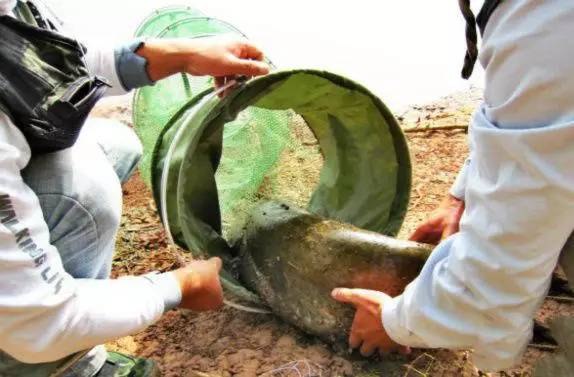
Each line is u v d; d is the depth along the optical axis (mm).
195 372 1557
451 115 2770
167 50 1478
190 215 1566
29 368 1277
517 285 1016
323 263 1487
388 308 1281
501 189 938
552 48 818
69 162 1266
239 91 1397
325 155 1936
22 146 1080
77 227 1293
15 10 1107
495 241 981
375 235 1488
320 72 1474
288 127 1908
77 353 1309
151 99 1793
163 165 1564
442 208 1637
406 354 1521
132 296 1210
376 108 1633
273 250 1605
